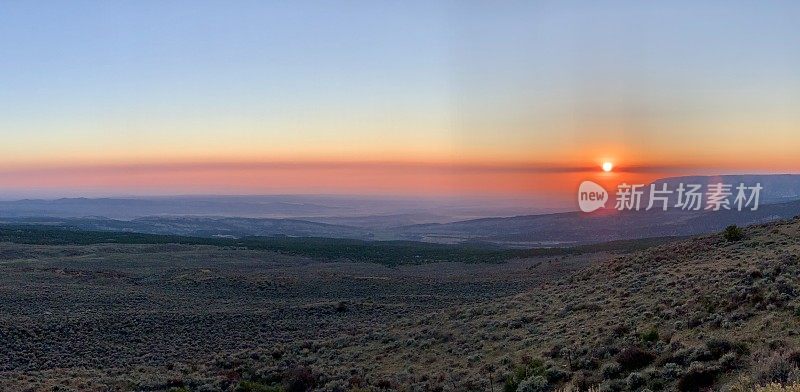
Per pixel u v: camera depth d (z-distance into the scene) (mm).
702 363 14914
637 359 16969
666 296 24422
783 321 16609
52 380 26953
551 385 17688
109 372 29641
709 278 25297
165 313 46531
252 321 43875
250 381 26312
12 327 38688
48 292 56219
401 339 30422
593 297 29344
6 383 26047
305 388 24281
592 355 18828
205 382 25906
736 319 18250
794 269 22469
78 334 38938
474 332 28312
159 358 33438
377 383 22625
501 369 20531
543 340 23266
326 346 32312
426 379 22141
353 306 48656
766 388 11094
